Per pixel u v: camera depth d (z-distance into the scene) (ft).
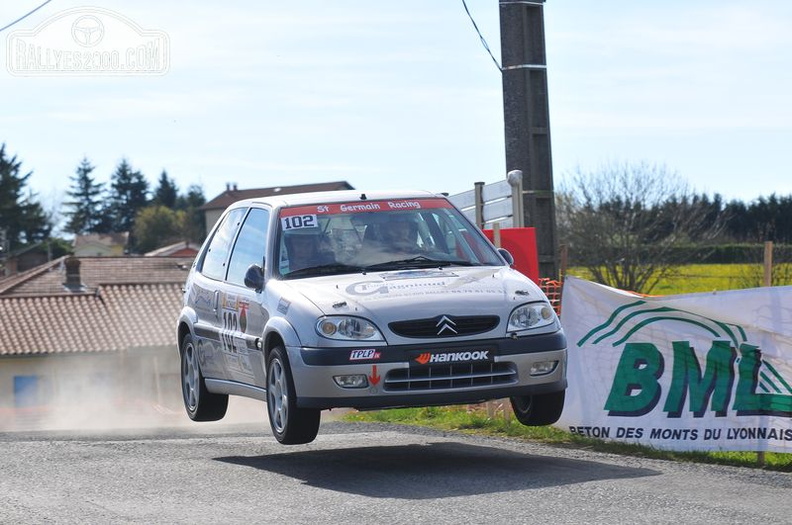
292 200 48.98
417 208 48.34
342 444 51.11
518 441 51.29
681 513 32.24
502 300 41.91
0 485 40.16
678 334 47.70
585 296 50.52
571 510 32.83
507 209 69.41
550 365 42.11
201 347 53.62
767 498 34.55
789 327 45.14
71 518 33.88
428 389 40.37
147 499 36.65
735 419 45.98
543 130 72.08
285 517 33.01
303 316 41.52
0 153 542.57
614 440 49.14
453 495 35.78
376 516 32.68
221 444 51.70
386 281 43.14
